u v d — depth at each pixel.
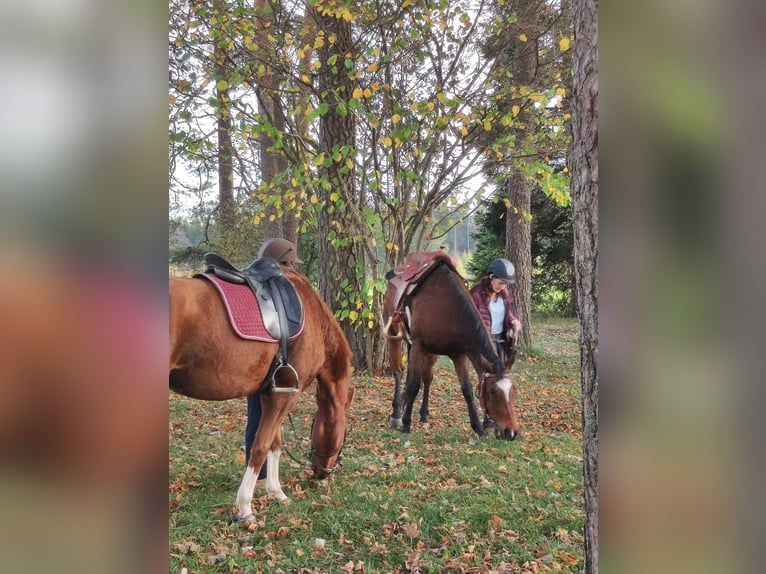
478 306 5.10
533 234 15.11
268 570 2.61
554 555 2.76
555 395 6.96
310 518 3.19
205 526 3.03
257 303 2.93
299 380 3.19
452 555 2.80
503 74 7.20
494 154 7.55
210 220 12.26
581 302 1.57
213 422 5.40
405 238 7.75
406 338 5.26
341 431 3.64
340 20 6.75
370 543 2.90
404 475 3.90
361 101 6.71
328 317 3.50
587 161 1.51
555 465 4.16
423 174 7.37
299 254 13.42
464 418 5.80
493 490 3.62
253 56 6.17
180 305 2.56
